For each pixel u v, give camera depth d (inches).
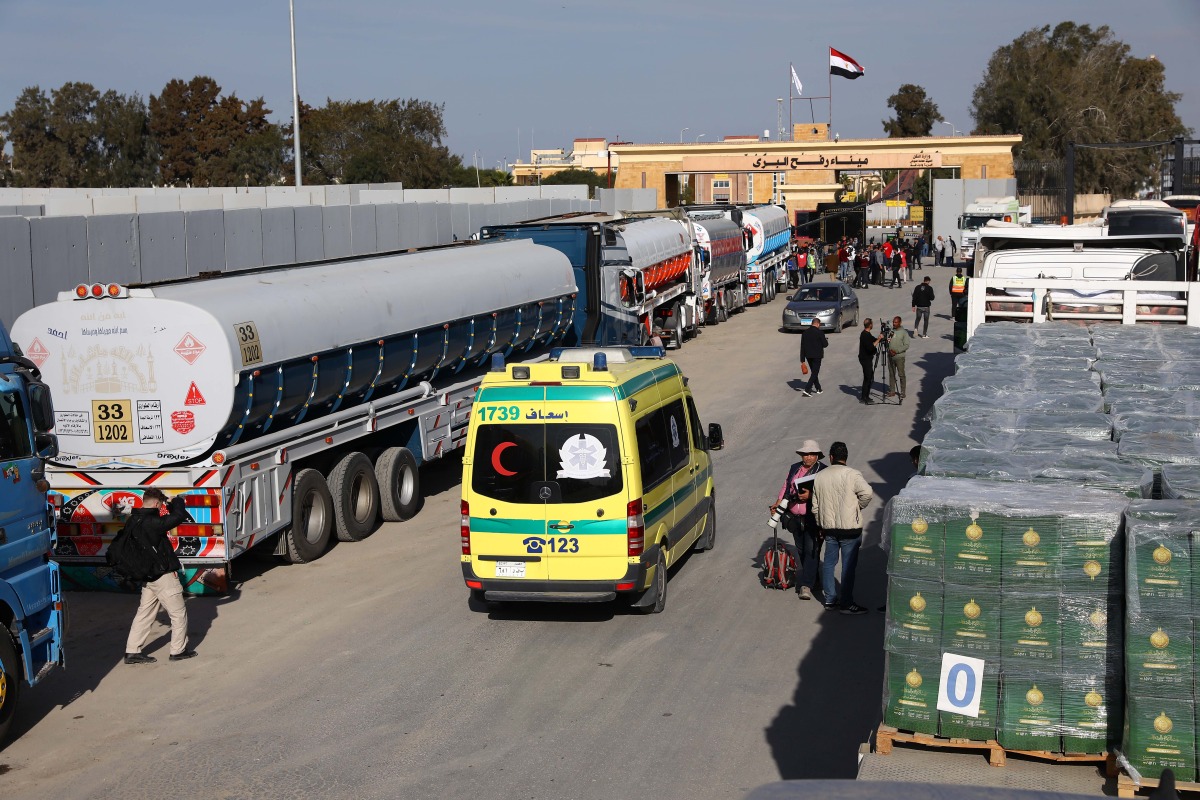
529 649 420.5
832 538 455.8
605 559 433.1
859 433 827.4
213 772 321.1
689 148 2652.6
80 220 609.3
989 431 335.3
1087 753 246.4
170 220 697.6
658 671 394.9
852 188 5068.9
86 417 489.4
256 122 3262.8
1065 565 247.3
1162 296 581.0
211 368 479.5
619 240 1007.0
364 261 657.6
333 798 303.4
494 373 447.2
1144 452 303.9
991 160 2554.1
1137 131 3430.1
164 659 418.9
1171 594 230.5
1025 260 695.1
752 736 339.0
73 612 482.3
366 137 2623.0
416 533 599.8
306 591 500.7
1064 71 3444.9
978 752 256.2
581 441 436.1
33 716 368.5
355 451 611.2
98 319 485.4
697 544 550.0
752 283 1782.7
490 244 802.2
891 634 258.5
